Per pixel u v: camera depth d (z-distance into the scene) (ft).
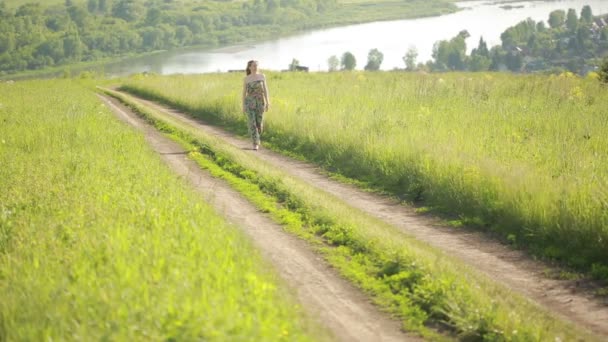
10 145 61.21
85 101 113.19
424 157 46.88
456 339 23.76
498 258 32.91
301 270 30.22
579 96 81.76
